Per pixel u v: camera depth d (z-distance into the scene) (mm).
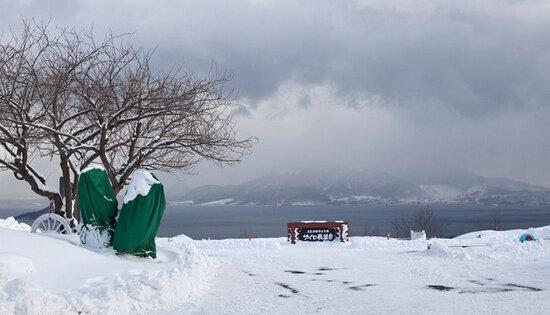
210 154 23094
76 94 21031
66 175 21484
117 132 23281
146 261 14461
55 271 10984
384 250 24109
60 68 21312
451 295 11477
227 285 12953
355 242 29141
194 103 21969
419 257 19625
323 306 10430
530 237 25094
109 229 14773
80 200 14672
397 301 10836
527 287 12477
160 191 14617
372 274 15023
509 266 16172
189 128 22703
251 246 27953
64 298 9234
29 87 20578
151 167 23516
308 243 29359
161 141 22312
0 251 11234
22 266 10523
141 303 10148
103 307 9453
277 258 19516
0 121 20734
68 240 14930
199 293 11789
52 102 20906
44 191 21328
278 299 11172
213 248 27219
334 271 15695
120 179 22031
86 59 21250
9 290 8961
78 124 23703
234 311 9992
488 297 11188
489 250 20281
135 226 14312
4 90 20406
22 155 21047
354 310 10023
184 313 9820
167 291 10875
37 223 16078
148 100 21359
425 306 10273
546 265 15969
